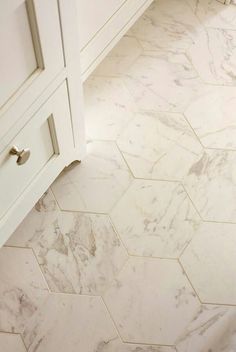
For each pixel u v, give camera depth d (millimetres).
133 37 1810
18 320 1271
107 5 1532
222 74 1731
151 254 1374
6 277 1327
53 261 1354
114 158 1530
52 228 1403
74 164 1511
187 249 1387
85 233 1398
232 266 1370
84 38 1514
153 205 1450
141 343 1257
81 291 1315
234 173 1520
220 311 1305
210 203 1461
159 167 1520
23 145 1108
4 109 951
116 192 1468
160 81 1705
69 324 1271
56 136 1240
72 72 1145
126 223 1418
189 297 1319
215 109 1647
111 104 1645
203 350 1252
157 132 1590
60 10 968
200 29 1848
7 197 1169
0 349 1233
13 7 850
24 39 930
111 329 1271
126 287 1324
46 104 1100
